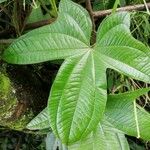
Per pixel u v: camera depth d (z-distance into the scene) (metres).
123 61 0.43
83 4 0.60
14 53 0.42
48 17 0.56
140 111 0.48
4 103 0.49
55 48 0.43
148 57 0.43
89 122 0.42
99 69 0.43
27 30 0.55
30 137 0.84
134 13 0.58
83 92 0.42
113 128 0.47
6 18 0.58
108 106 0.47
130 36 0.43
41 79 0.57
